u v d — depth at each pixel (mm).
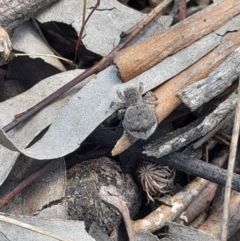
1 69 134
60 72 133
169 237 118
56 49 140
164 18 136
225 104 117
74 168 122
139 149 121
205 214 127
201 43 123
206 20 125
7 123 123
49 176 119
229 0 126
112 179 121
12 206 119
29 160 120
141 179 122
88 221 118
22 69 135
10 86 135
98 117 120
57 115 120
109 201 115
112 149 122
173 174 124
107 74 123
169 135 121
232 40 124
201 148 125
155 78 121
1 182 116
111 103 120
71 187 119
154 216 122
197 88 117
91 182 120
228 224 123
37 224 112
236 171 130
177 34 123
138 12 138
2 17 124
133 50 122
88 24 133
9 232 112
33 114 122
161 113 119
